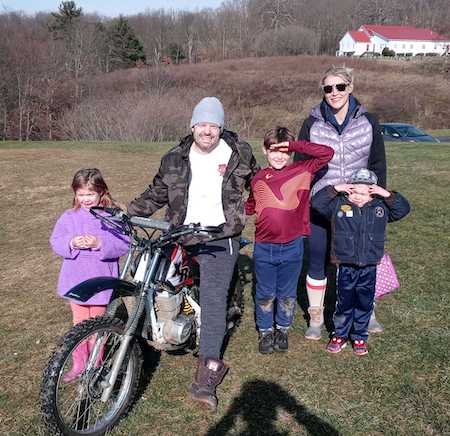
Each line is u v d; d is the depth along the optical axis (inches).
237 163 146.6
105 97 1397.6
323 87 148.6
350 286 150.8
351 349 160.6
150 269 130.7
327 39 3511.3
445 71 2003.0
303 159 157.4
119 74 1754.4
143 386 144.9
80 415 126.5
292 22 3570.4
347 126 150.6
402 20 4020.7
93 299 140.7
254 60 2417.6
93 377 123.6
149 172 490.9
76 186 143.2
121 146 706.8
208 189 145.4
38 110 1478.8
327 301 194.2
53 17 2320.4
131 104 1103.0
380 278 160.1
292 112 1518.2
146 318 132.7
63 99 1508.4
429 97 1609.3
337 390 140.8
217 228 126.0
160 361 157.0
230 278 146.2
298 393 140.3
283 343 160.1
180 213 146.9
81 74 1712.6
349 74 147.3
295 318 183.3
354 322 155.6
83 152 644.7
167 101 1089.4
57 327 184.2
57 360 115.3
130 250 135.6
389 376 145.4
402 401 134.8
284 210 150.7
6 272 244.2
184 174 146.3
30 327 184.9
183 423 130.2
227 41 3097.9
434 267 219.1
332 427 126.7
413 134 724.0
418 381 142.6
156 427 128.9
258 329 173.8
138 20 3080.7
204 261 144.8
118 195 397.7
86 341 125.4
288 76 1913.1
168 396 140.7
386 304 187.2
